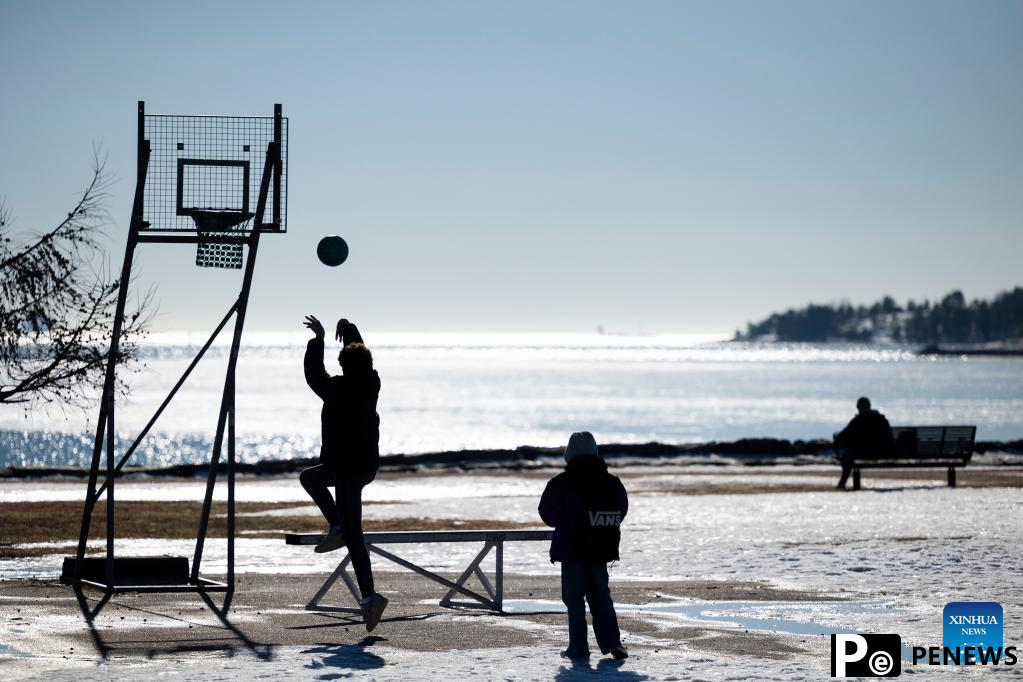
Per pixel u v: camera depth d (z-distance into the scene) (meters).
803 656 16.20
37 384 27.91
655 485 49.00
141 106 20.58
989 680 14.95
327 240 19.44
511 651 16.45
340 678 14.39
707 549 28.70
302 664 15.34
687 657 16.06
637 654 16.28
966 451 47.88
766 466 60.28
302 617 19.14
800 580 23.72
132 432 127.62
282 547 28.59
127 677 14.34
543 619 19.34
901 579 23.69
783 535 31.36
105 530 30.88
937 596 21.61
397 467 57.50
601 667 15.28
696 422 147.12
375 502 40.81
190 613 19.27
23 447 110.25
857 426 46.47
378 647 16.69
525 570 25.98
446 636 17.62
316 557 27.02
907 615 19.67
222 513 35.69
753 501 41.47
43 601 20.03
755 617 19.55
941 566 25.41
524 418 153.62
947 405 194.12
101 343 27.89
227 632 17.66
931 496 42.81
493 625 18.69
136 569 22.02
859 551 27.97
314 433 126.50
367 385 17.80
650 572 24.98
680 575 24.56
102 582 21.89
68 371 28.03
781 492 45.44
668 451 65.44
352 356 17.86
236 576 23.84
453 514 36.56
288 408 177.75
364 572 17.48
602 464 16.09
